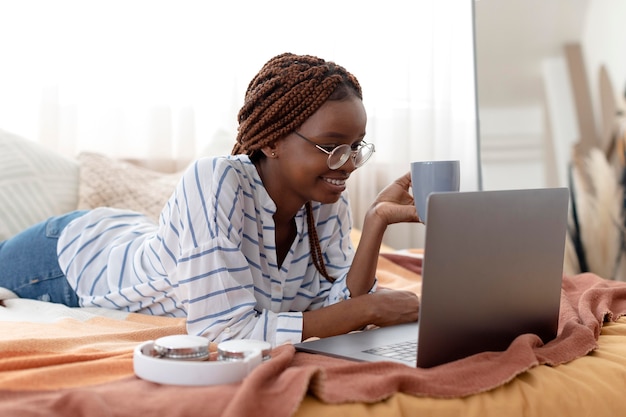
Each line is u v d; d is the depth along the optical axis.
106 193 2.43
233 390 0.97
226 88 2.83
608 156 2.93
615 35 2.93
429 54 2.92
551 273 1.27
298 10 2.85
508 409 1.03
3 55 2.73
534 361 1.11
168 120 2.82
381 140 2.95
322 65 1.40
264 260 1.49
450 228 1.07
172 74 2.82
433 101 2.95
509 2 3.04
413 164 1.29
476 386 1.04
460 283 1.11
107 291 1.68
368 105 2.91
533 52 3.03
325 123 1.35
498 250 1.15
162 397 0.94
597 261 2.92
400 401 0.99
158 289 1.55
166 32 2.80
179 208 1.38
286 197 1.48
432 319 1.08
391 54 2.90
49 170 2.42
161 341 1.07
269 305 1.49
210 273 1.33
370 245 1.53
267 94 1.41
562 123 3.01
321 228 1.64
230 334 1.30
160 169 2.82
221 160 1.40
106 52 2.78
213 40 2.83
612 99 2.93
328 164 1.36
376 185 2.97
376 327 1.51
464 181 3.03
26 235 1.84
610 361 1.21
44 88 2.73
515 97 3.03
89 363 1.09
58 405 0.92
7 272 1.81
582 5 2.99
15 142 2.42
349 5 2.88
